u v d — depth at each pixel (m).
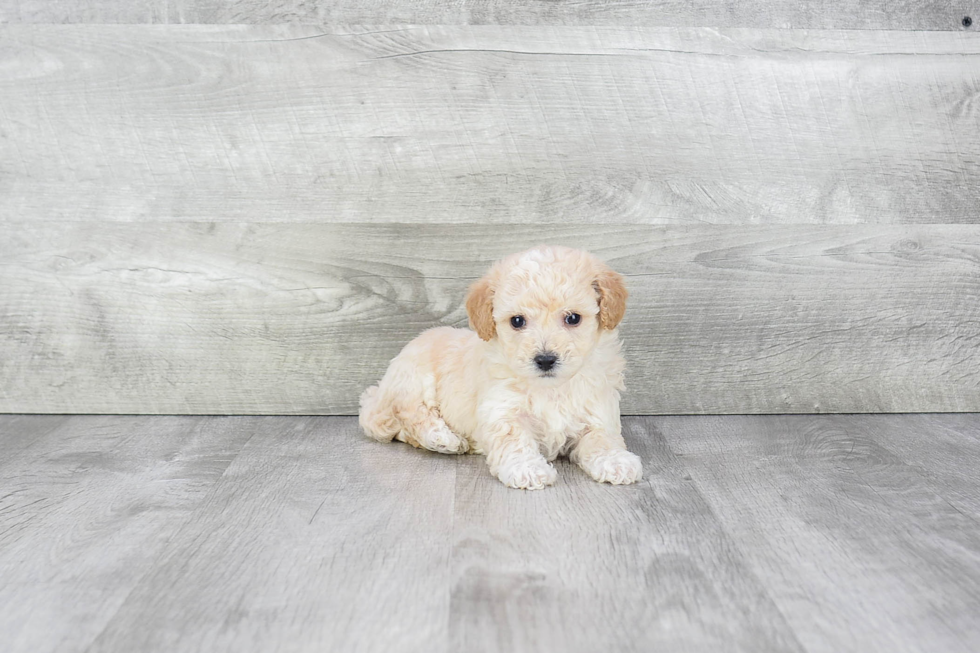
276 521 1.38
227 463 1.67
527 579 1.17
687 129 1.94
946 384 2.02
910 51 1.94
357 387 2.02
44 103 1.93
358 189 1.96
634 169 1.96
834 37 1.93
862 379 2.02
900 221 1.99
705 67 1.93
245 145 1.94
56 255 1.98
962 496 1.49
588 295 1.54
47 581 1.17
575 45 1.91
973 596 1.12
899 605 1.10
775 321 2.00
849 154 1.96
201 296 1.99
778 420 1.99
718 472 1.62
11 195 1.96
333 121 1.94
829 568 1.20
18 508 1.44
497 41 1.91
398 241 1.97
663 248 1.98
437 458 1.71
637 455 1.70
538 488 1.51
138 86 1.92
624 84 1.92
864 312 2.00
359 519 1.38
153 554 1.25
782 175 1.97
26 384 2.00
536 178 1.95
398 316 2.00
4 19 1.90
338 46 1.91
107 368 2.00
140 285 1.99
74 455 1.72
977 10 1.94
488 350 1.63
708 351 2.00
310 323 2.00
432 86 1.92
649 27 1.91
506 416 1.60
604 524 1.36
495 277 1.58
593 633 1.03
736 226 1.97
